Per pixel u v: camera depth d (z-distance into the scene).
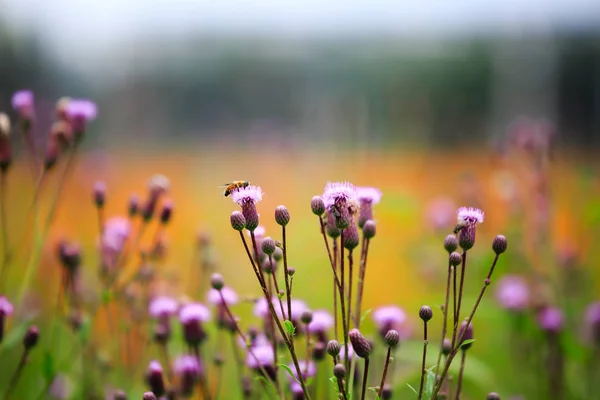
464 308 1.28
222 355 1.02
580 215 1.53
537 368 1.17
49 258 1.29
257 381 0.92
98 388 1.03
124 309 1.14
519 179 1.48
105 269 1.06
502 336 1.34
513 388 1.20
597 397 1.15
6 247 1.03
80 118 1.05
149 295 1.10
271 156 2.18
